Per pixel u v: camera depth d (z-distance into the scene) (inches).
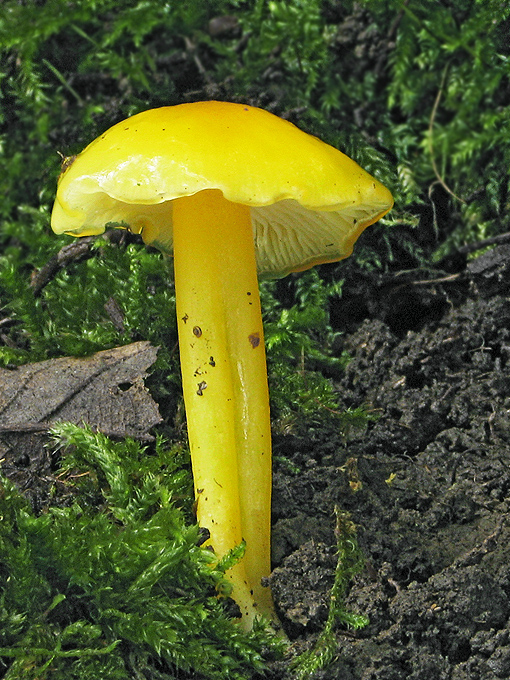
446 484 7.6
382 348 8.4
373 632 6.9
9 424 7.5
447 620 6.9
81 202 7.0
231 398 7.2
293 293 9.1
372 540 7.3
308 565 7.2
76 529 7.1
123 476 7.3
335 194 6.8
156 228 8.0
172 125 6.8
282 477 7.7
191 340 7.2
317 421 8.0
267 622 7.0
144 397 7.7
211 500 7.1
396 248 9.1
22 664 6.7
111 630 6.9
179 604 6.9
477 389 8.1
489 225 9.2
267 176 6.6
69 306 8.5
